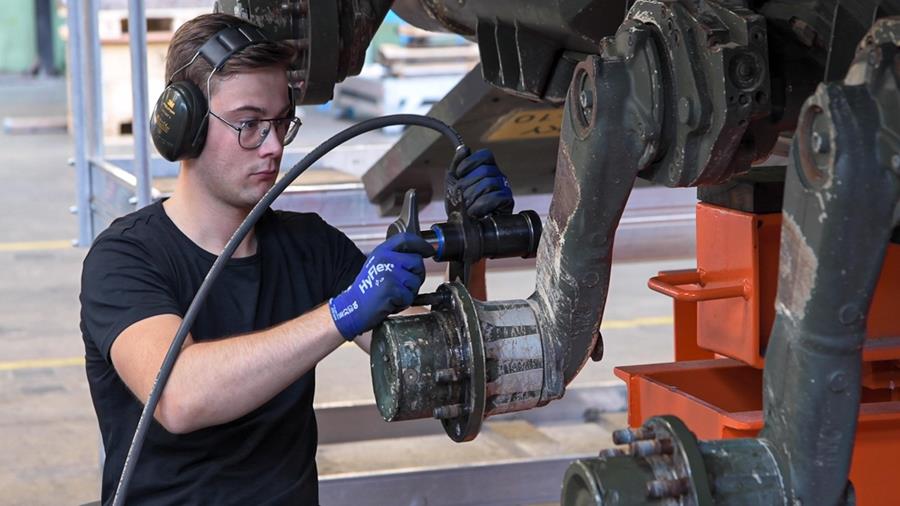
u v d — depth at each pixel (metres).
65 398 5.20
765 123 1.91
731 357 2.21
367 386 5.41
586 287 1.81
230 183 2.14
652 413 2.27
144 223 2.20
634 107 1.69
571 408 4.80
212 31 2.10
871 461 2.05
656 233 4.22
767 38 1.76
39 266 7.35
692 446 1.43
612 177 1.72
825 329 1.38
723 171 1.68
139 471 2.16
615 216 1.76
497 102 3.21
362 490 3.44
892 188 1.32
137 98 3.74
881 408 2.06
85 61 4.49
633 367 2.38
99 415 2.22
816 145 1.34
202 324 2.18
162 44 7.75
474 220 1.91
